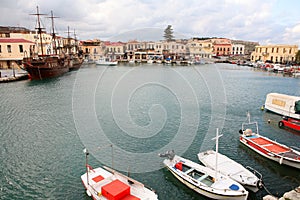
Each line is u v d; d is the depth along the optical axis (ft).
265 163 72.43
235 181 56.80
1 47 298.35
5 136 92.79
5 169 68.03
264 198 51.57
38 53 336.08
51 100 151.84
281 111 124.88
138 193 51.24
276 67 359.87
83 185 60.18
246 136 86.48
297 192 49.42
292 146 86.12
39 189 58.85
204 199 55.67
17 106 139.03
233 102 154.71
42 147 82.64
